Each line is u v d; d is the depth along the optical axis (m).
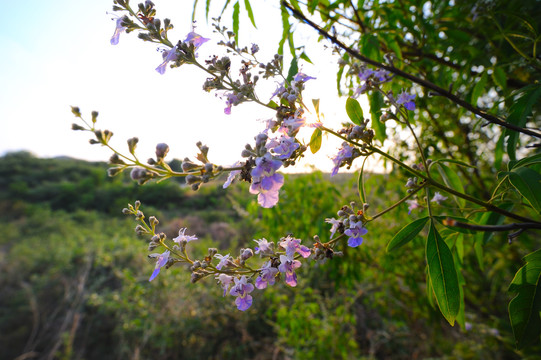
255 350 7.03
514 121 1.64
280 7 1.99
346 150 1.49
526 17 1.71
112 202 21.16
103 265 10.33
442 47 2.48
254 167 1.29
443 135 3.59
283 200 4.55
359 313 6.57
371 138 1.47
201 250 10.39
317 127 1.43
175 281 8.59
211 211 14.61
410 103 1.70
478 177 3.56
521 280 1.30
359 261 4.69
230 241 10.40
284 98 1.58
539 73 1.93
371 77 1.71
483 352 4.75
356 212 1.65
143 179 1.19
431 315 4.59
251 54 1.75
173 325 7.69
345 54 2.16
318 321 4.91
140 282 8.98
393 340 6.25
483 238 1.92
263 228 5.46
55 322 8.78
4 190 25.91
